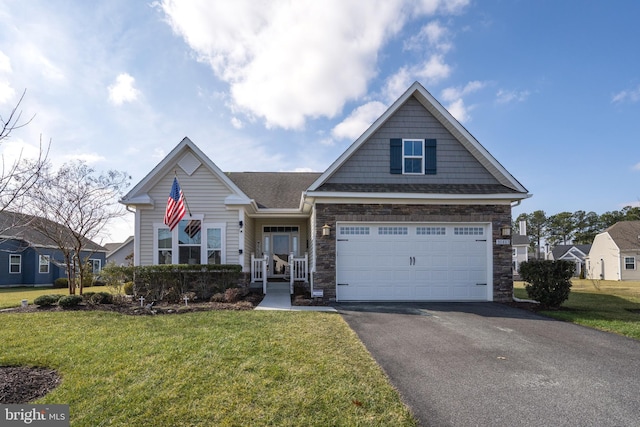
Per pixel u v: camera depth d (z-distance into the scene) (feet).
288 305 32.17
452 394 13.06
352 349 18.01
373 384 13.70
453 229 36.68
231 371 14.76
